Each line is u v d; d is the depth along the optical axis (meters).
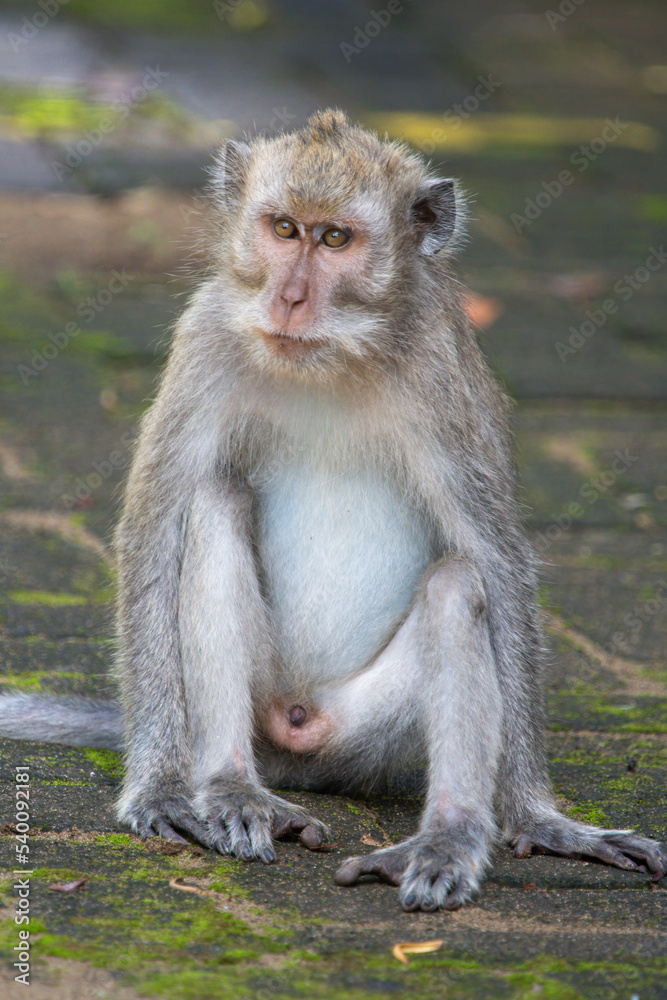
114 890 6.95
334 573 8.96
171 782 8.28
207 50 38.56
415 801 9.02
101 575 12.36
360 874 7.35
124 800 8.19
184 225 22.39
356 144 9.05
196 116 30.31
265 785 9.02
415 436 8.81
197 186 24.55
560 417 17.41
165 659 8.56
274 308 8.65
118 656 8.91
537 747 8.58
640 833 8.42
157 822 7.90
